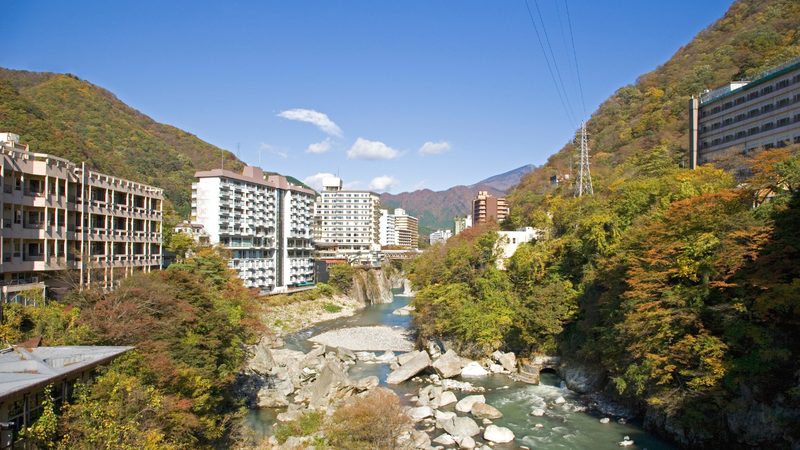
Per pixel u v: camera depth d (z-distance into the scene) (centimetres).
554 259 6844
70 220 4878
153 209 6581
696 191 4856
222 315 4312
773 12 10694
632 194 6200
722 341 3331
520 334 6134
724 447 3316
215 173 9819
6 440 1870
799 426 2908
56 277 4497
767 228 3244
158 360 2886
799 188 3531
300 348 7600
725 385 3253
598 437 3859
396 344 7875
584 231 6138
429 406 4653
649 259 3903
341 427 3331
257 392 4900
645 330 3688
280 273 12069
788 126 6994
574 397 4881
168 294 3972
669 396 3584
